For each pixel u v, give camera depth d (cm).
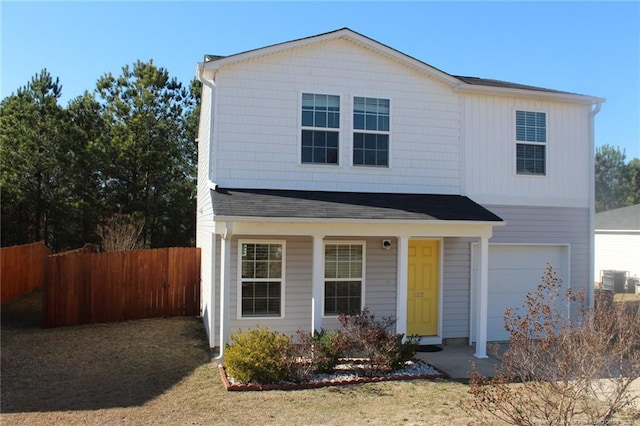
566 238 1355
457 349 1210
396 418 728
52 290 1405
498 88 1303
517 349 756
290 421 717
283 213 1021
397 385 895
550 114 1364
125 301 1530
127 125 2514
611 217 2906
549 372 635
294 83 1203
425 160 1277
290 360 908
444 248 1273
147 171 2575
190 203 2628
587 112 1394
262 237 1163
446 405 788
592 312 698
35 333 1322
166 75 2741
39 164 2295
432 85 1288
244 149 1173
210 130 1212
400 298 1080
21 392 846
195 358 1070
